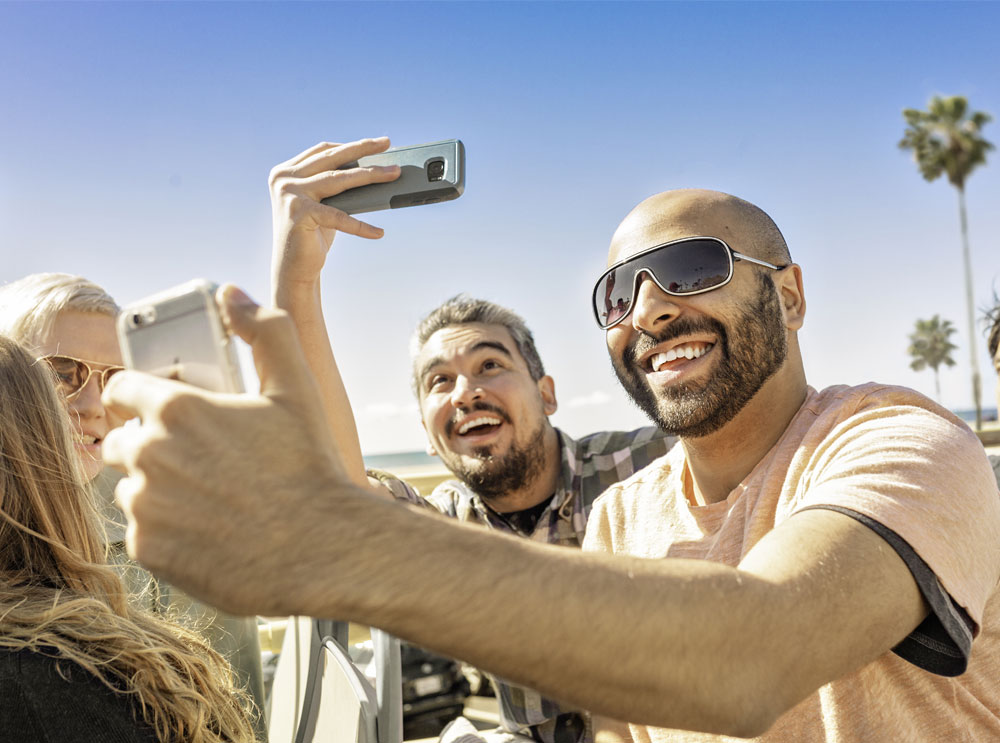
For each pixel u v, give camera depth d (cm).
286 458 61
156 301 69
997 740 115
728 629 73
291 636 207
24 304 193
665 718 71
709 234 156
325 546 60
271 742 208
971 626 101
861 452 112
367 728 138
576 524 256
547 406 278
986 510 109
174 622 146
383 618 61
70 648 105
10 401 123
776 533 95
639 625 68
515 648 64
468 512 275
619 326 168
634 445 265
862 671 116
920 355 6862
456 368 258
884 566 91
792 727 120
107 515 194
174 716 113
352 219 167
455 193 162
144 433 61
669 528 158
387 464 6181
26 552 121
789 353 158
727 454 156
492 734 250
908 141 5303
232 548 59
